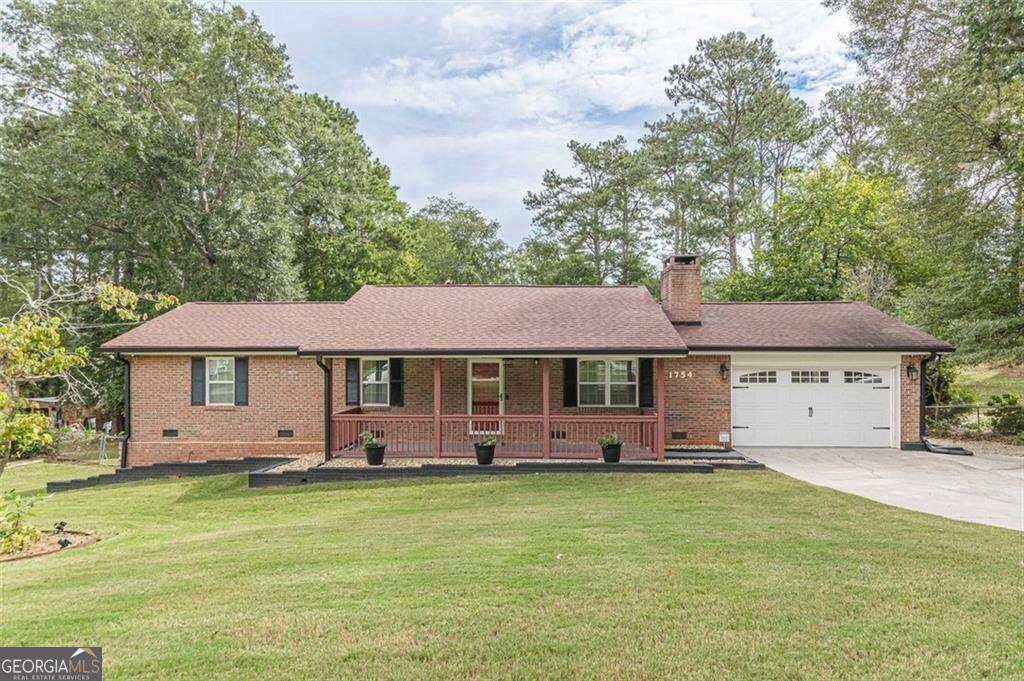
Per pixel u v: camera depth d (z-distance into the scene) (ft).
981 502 32.48
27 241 82.48
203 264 82.58
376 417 45.83
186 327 54.90
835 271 83.20
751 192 125.08
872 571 20.12
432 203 164.45
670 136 128.47
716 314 58.08
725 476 40.32
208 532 29.55
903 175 66.49
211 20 83.92
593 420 44.80
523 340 45.62
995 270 58.23
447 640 14.88
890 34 63.93
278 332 53.88
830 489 35.91
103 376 82.02
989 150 57.21
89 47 82.38
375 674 13.30
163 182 79.61
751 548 22.95
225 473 49.03
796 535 24.95
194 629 15.76
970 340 58.54
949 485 37.24
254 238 83.46
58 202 81.46
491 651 14.29
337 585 19.20
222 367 53.42
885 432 52.21
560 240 128.57
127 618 16.72
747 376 53.16
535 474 41.47
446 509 32.24
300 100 93.45
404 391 53.21
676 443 52.01
